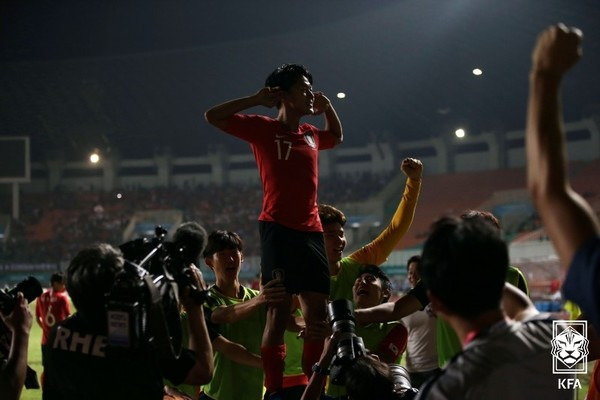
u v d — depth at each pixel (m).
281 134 3.76
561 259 1.61
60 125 51.34
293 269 3.61
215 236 4.69
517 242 34.38
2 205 49.22
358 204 45.06
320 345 3.57
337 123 4.17
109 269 2.59
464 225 1.91
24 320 2.83
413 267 5.82
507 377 1.86
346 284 4.60
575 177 40.31
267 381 3.65
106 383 2.56
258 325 4.66
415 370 6.59
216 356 4.57
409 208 4.69
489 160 45.81
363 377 2.74
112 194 50.38
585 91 40.81
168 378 2.70
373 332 4.42
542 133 1.64
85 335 2.63
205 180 51.81
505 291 2.41
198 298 2.82
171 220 46.09
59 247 44.31
